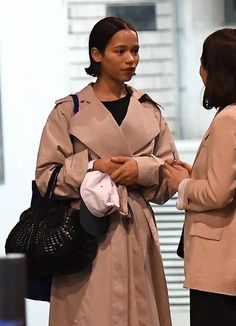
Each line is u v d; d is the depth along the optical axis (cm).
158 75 762
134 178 498
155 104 531
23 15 745
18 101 748
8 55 746
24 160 750
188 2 759
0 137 747
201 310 469
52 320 516
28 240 498
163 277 520
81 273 505
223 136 451
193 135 762
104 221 498
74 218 498
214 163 452
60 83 751
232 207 462
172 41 761
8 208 751
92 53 509
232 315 463
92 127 504
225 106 466
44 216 504
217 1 757
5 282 300
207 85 467
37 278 516
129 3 758
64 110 512
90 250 498
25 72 747
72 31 752
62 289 512
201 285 462
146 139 511
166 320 523
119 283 502
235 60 457
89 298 502
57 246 491
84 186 489
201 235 466
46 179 507
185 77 761
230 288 457
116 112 511
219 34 463
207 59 464
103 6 755
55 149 508
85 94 514
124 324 502
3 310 299
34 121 748
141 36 761
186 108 762
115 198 492
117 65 498
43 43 748
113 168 496
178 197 476
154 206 755
